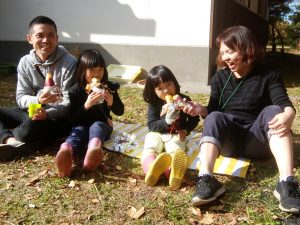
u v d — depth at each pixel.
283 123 2.56
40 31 3.26
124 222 2.37
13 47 8.35
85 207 2.53
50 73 3.31
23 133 3.27
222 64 3.02
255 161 3.19
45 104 3.28
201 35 6.90
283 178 2.44
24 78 3.45
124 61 7.57
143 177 2.96
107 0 7.46
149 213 2.46
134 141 3.58
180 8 6.95
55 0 7.82
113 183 2.86
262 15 14.38
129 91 6.35
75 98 3.30
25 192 2.72
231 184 2.81
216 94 3.12
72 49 7.52
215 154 2.62
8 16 8.26
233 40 2.78
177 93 3.12
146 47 7.34
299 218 2.33
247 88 2.96
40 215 2.44
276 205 2.51
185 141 3.19
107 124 3.45
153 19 7.18
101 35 7.64
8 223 2.35
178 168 2.70
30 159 3.27
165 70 3.01
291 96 6.40
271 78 2.90
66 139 3.25
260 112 2.95
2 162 3.20
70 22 7.80
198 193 2.42
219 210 2.46
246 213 2.44
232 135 2.96
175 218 2.39
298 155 3.36
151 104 3.16
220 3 7.24
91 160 2.90
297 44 23.83
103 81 3.31
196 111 2.90
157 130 3.10
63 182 2.84
